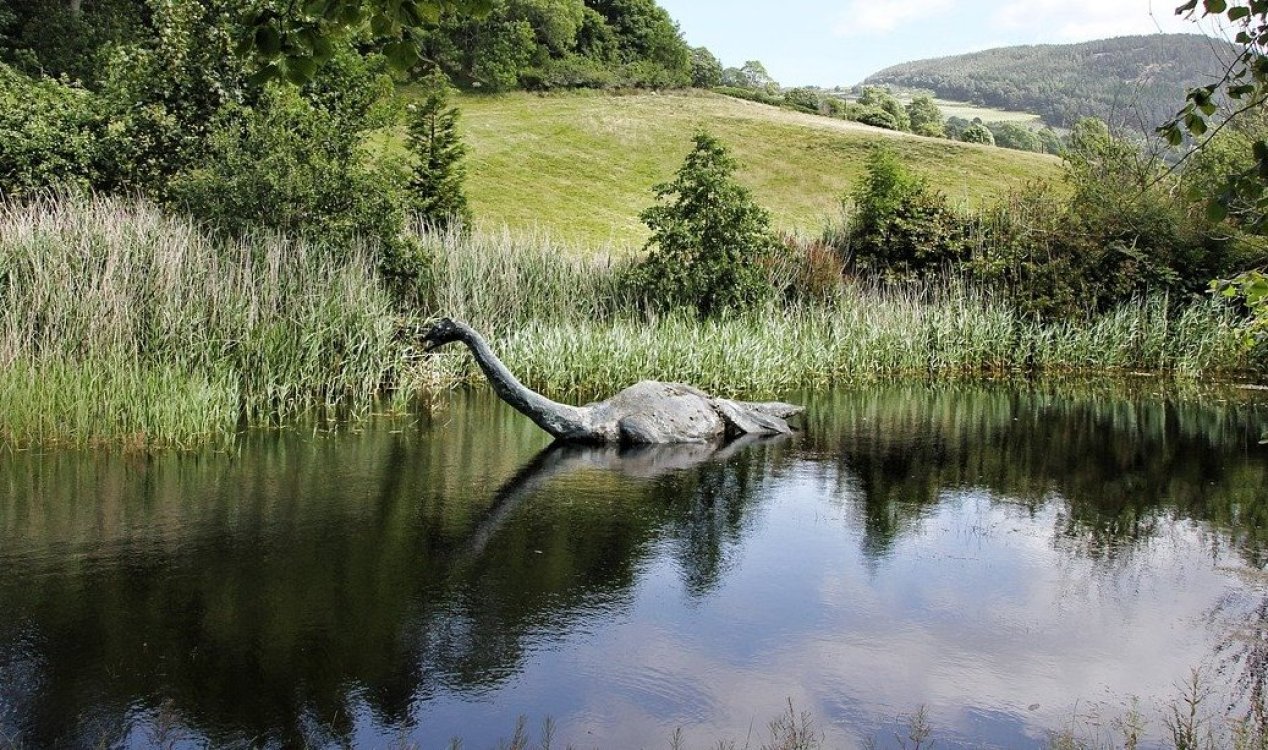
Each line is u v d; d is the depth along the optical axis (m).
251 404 11.38
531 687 4.76
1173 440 11.66
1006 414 13.59
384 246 15.18
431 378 14.41
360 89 15.73
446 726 4.37
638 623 5.60
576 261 18.39
